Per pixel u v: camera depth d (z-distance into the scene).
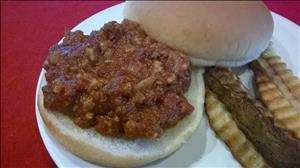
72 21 0.23
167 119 0.15
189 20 0.17
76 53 0.16
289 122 0.15
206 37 0.16
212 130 0.17
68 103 0.15
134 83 0.15
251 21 0.17
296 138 0.15
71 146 0.15
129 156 0.15
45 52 0.22
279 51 0.19
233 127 0.16
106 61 0.16
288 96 0.16
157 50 0.16
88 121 0.15
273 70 0.17
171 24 0.17
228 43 0.17
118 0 0.24
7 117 0.20
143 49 0.16
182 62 0.16
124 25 0.17
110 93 0.15
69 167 0.15
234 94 0.16
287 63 0.19
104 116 0.15
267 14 0.18
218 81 0.17
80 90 0.15
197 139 0.16
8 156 0.18
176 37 0.17
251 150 0.15
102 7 0.23
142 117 0.15
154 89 0.15
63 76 0.16
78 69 0.16
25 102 0.20
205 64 0.17
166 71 0.16
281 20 0.20
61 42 0.18
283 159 0.15
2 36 0.23
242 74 0.18
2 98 0.20
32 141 0.19
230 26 0.17
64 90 0.15
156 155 0.15
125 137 0.15
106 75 0.15
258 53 0.18
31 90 0.21
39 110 0.16
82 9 0.23
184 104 0.15
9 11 0.24
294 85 0.16
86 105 0.15
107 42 0.16
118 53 0.16
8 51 0.22
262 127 0.15
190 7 0.17
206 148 0.16
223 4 0.17
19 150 0.18
